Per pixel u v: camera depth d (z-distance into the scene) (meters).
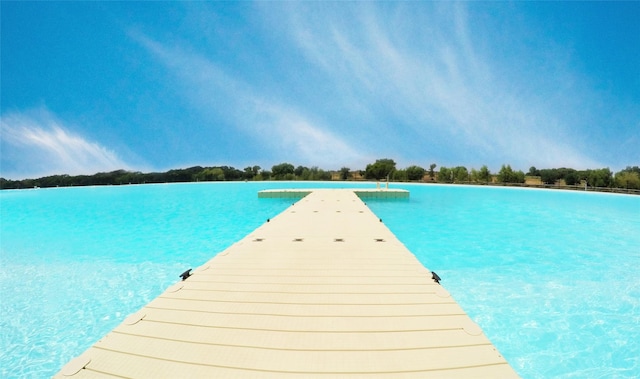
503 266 6.82
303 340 2.30
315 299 3.04
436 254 7.78
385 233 6.32
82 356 2.11
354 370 1.95
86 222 12.60
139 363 2.04
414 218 12.70
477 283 5.85
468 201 18.00
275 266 4.12
